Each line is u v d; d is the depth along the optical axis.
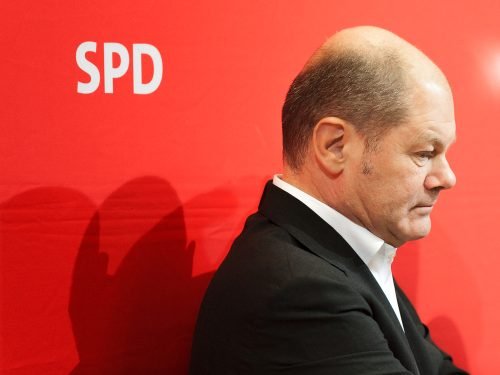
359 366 1.47
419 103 1.58
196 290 2.15
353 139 1.60
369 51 1.60
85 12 1.93
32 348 1.95
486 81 2.48
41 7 1.88
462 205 2.50
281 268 1.55
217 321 1.67
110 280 2.03
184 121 2.08
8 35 1.85
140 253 2.06
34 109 1.89
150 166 2.05
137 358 2.09
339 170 1.63
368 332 1.51
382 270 1.84
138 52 2.00
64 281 1.97
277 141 2.21
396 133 1.58
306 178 1.71
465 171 2.49
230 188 2.16
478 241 2.54
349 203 1.66
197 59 2.08
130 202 2.03
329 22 2.24
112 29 1.96
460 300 2.54
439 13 2.39
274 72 2.18
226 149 2.15
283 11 2.18
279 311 1.51
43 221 1.93
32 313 1.94
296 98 1.70
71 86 1.93
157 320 2.11
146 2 2.00
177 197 2.09
